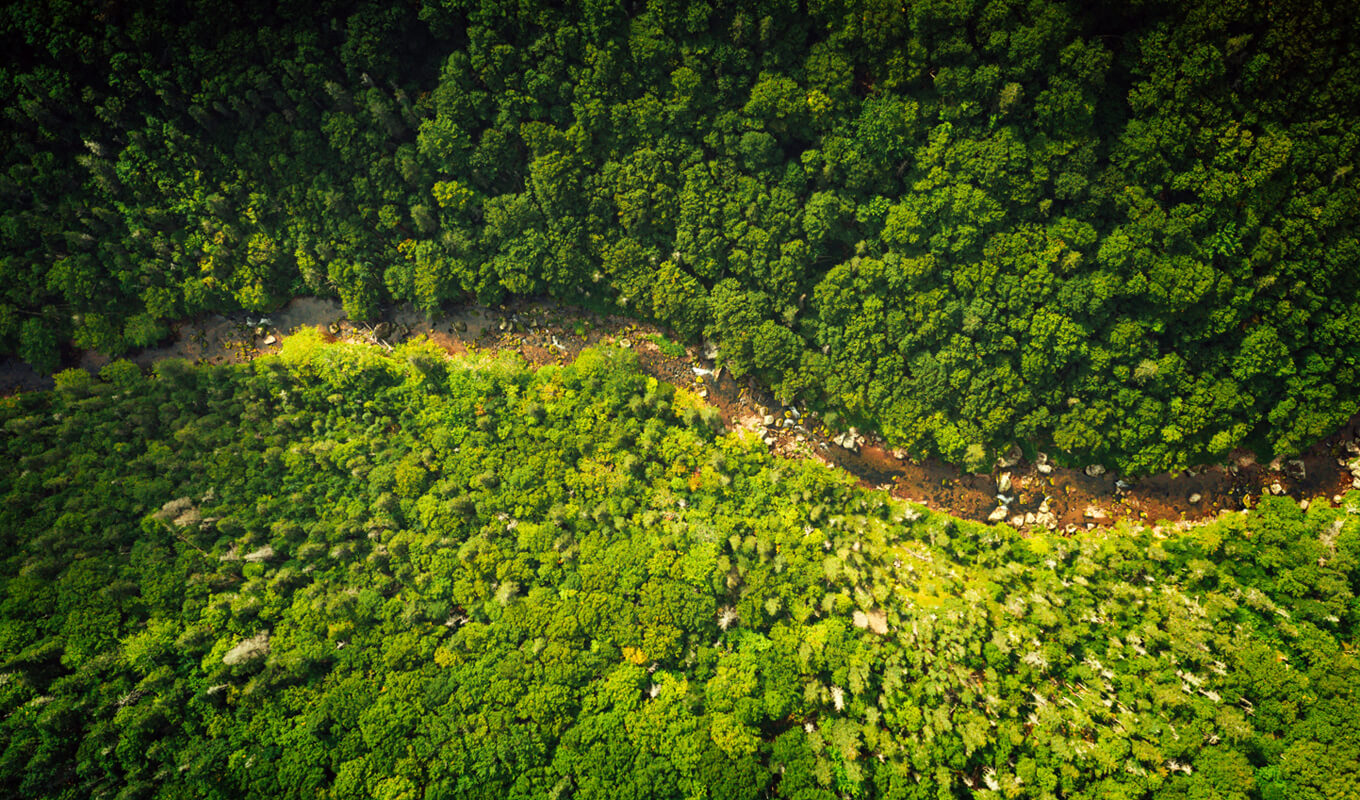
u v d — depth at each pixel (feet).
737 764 202.18
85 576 210.38
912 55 211.41
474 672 212.02
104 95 221.25
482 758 199.31
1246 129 204.03
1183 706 209.87
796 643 220.23
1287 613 227.20
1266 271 218.59
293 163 238.07
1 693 193.36
